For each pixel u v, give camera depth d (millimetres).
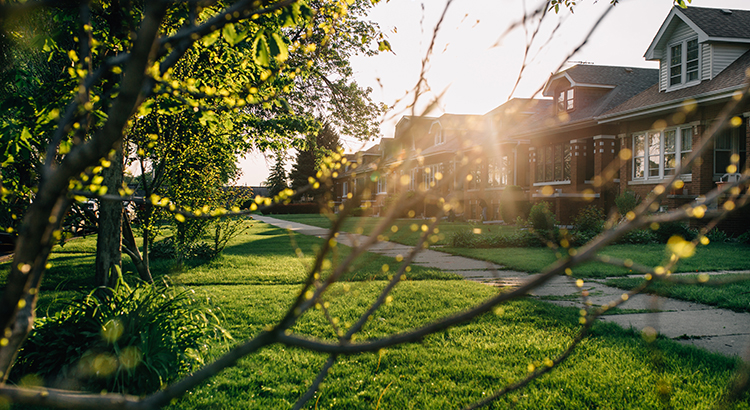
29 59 4699
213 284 8812
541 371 1253
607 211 20938
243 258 12789
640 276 9117
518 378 4035
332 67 15055
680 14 17594
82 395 936
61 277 9352
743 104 817
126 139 5484
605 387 3805
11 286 1039
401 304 6574
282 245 17000
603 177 931
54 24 3398
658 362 1140
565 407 3477
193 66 5121
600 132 20953
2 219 3836
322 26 2953
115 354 3887
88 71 1345
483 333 5281
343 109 16500
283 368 4348
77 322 4160
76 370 3850
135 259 7277
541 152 24984
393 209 1108
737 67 16344
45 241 1065
